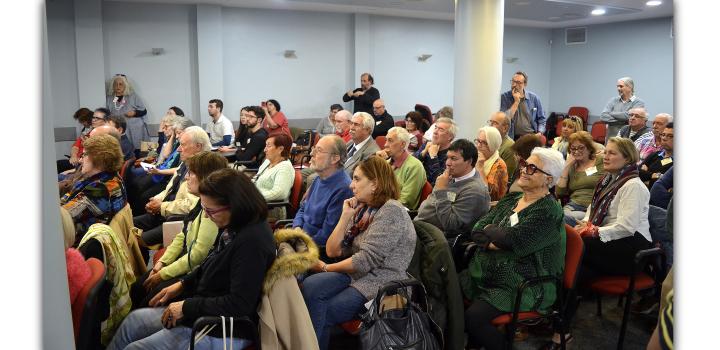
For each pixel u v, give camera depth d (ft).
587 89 34.99
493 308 7.39
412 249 7.40
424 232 7.66
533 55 36.52
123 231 8.56
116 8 25.26
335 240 7.89
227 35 27.37
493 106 16.48
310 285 7.11
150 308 6.81
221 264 6.16
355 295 7.15
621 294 8.19
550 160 7.56
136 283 7.94
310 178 12.68
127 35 25.59
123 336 6.54
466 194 8.87
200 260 7.61
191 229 7.82
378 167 7.59
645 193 8.68
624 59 32.63
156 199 11.46
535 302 7.43
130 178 13.52
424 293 6.87
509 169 13.46
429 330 6.63
